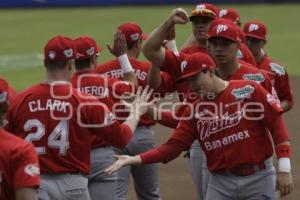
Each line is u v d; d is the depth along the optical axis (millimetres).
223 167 20312
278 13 97750
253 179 20297
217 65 22156
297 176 31594
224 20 22234
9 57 71125
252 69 22594
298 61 64375
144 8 106812
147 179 27312
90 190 23531
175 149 20703
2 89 15969
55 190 19562
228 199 20594
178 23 23078
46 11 107250
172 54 23844
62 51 19266
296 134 38812
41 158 19438
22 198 15992
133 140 25953
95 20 95438
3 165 15969
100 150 23188
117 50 24156
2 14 105938
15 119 19562
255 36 28141
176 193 29938
